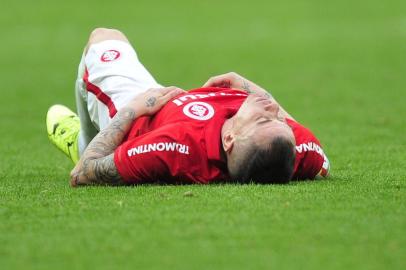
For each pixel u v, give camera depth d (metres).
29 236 17.27
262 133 20.41
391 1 111.94
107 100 23.73
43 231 17.58
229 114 21.39
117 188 20.97
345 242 16.59
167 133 20.86
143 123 21.98
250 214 18.41
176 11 106.38
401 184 21.67
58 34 87.88
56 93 53.62
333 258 15.70
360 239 16.77
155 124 21.86
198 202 19.38
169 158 20.78
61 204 19.66
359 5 109.75
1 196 20.98
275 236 16.97
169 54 73.56
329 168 24.88
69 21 97.12
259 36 86.06
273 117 20.75
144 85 23.73
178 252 16.11
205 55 72.88
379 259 15.64
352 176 23.36
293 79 58.47
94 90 24.09
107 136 21.73
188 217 18.27
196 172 21.09
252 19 99.94
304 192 20.23
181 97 22.11
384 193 20.41
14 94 53.28
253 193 20.03
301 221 17.92
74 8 106.88
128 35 86.88
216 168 21.09
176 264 15.46
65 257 15.95
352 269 15.12
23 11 105.19
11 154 31.47
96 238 17.02
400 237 16.88
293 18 100.12
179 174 20.91
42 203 19.86
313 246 16.39
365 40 81.62
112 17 100.38
